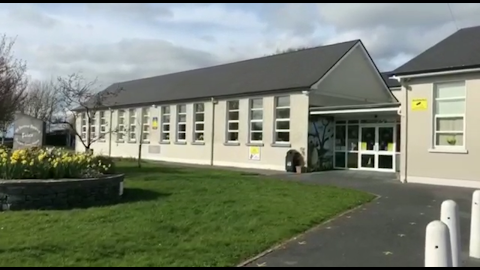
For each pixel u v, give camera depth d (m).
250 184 13.33
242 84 25.02
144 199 10.19
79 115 39.81
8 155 10.38
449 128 14.31
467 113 13.71
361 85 24.00
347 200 10.43
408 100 15.28
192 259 5.56
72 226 7.23
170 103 28.97
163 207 9.05
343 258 5.91
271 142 21.84
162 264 5.31
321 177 17.14
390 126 19.61
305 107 20.44
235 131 24.16
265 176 17.20
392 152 19.44
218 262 5.48
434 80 14.59
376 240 6.88
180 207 9.09
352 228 7.68
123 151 34.00
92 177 10.33
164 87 33.47
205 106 26.20
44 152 11.07
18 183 8.76
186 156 27.45
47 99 49.19
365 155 20.58
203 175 16.39
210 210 8.80
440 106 14.55
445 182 14.17
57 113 50.38
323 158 21.17
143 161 26.67
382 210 9.41
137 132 32.47
